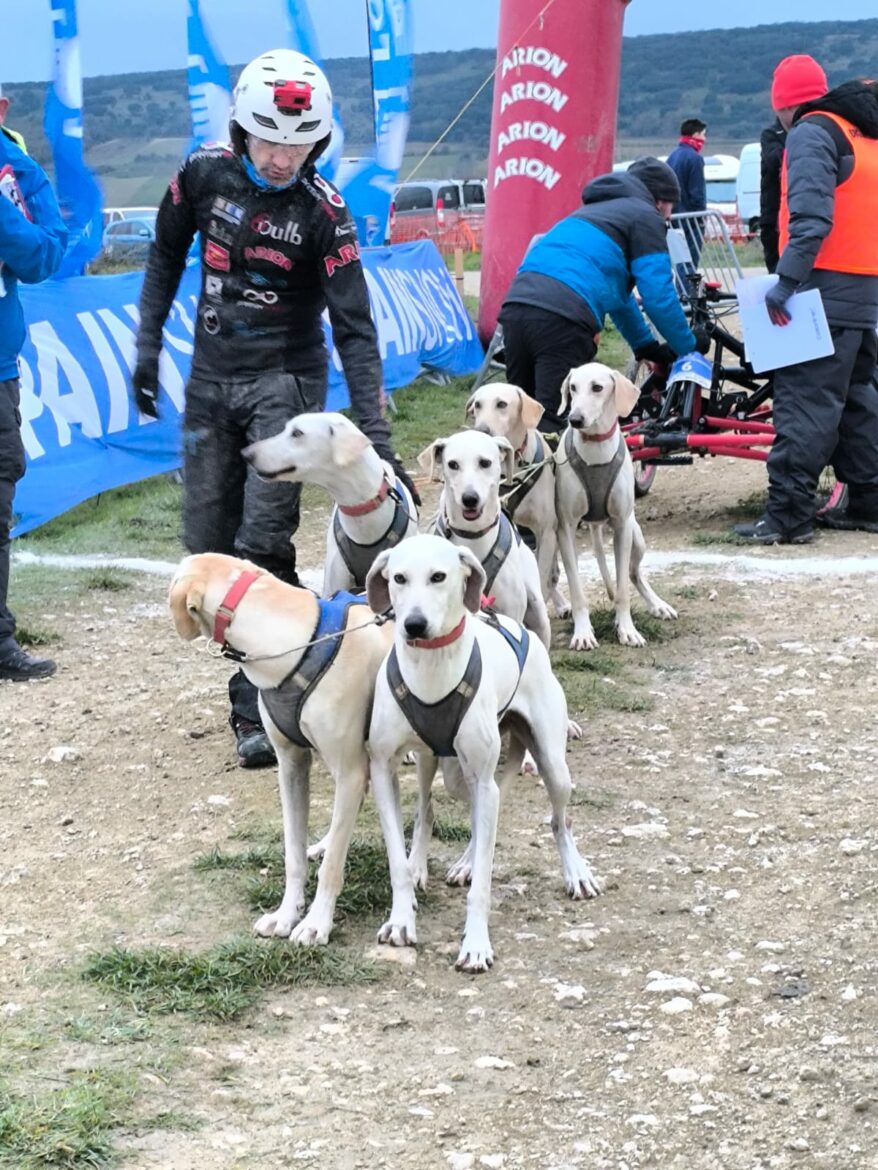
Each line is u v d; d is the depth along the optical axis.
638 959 3.86
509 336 7.70
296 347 5.17
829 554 8.34
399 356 13.13
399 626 3.65
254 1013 3.58
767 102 70.19
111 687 6.32
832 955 3.83
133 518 9.30
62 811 5.00
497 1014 3.58
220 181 4.96
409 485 5.20
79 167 11.19
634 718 5.86
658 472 11.02
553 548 6.69
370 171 14.06
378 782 3.92
